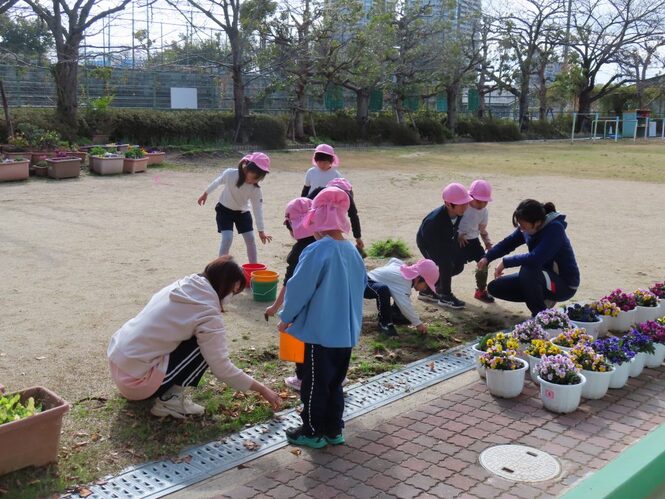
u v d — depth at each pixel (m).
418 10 34.00
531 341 5.20
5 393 4.04
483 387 4.93
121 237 9.80
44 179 16.19
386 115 35.91
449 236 6.75
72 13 20.88
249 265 7.20
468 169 21.58
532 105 52.22
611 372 4.77
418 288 5.99
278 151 26.48
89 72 22.52
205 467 3.71
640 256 9.38
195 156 22.33
